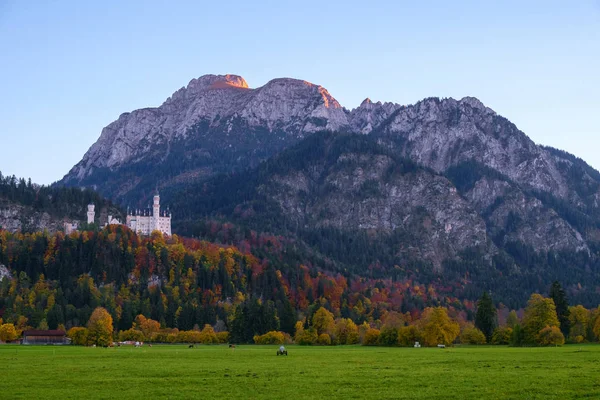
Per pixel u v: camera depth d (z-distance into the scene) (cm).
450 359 16675
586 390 10706
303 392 10812
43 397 10550
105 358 18200
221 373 13438
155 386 11606
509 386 11175
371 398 10244
